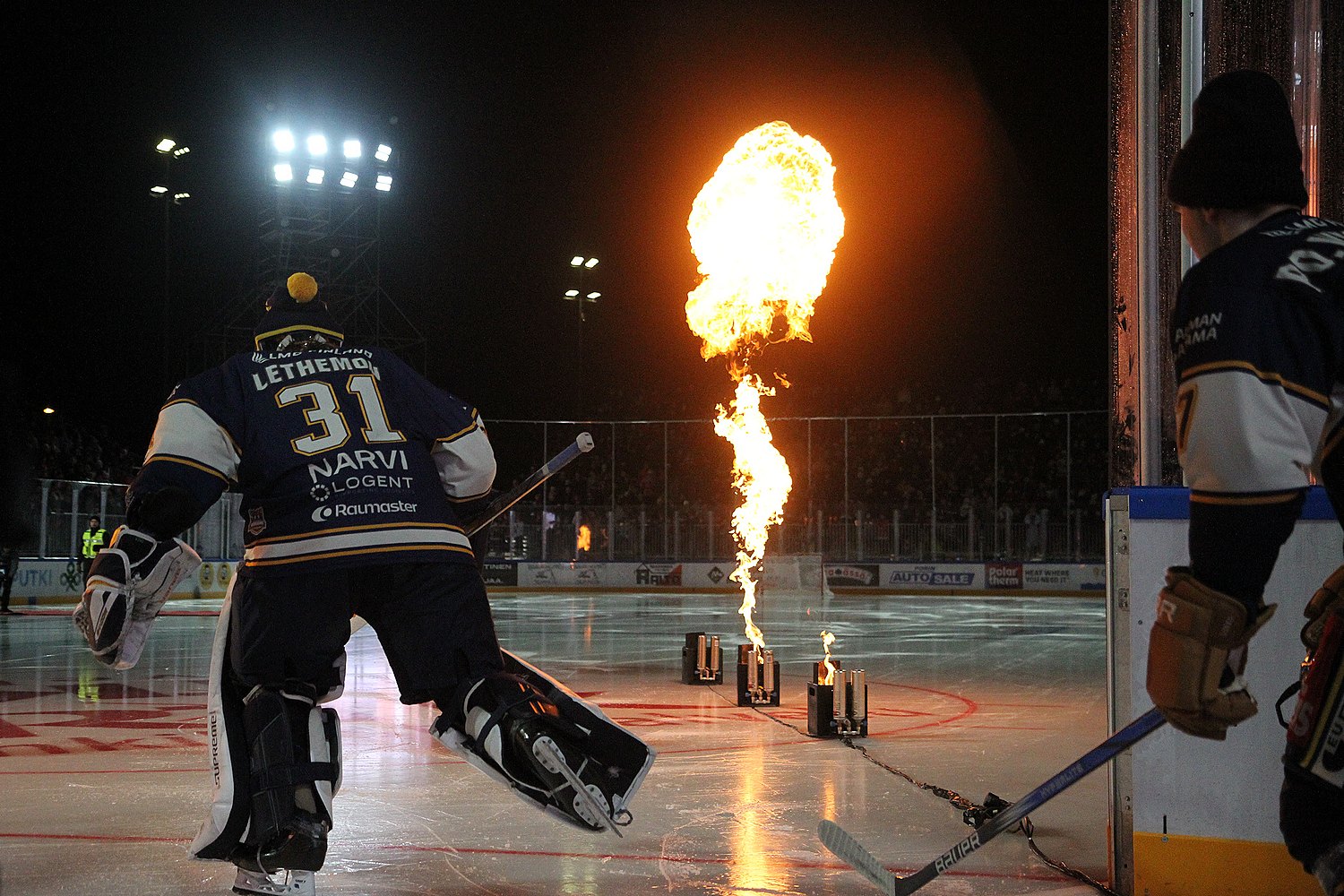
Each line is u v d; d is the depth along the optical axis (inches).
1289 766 72.9
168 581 117.6
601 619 776.9
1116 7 153.3
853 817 183.6
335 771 118.0
